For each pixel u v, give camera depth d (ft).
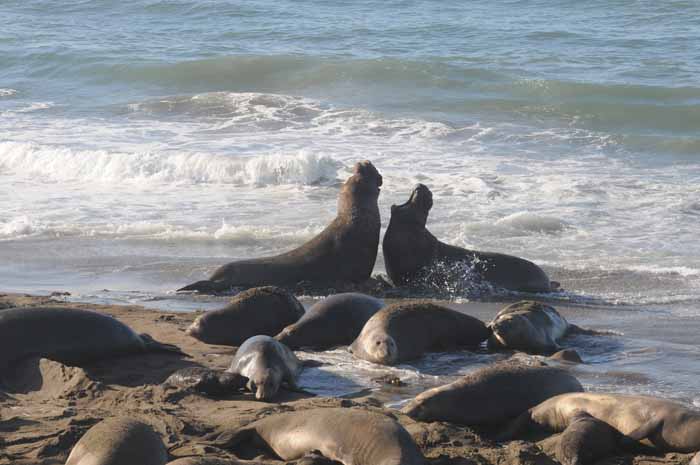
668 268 91.50
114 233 104.12
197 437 44.98
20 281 87.35
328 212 113.39
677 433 42.60
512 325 64.13
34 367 55.98
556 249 98.48
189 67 197.36
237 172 129.49
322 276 83.46
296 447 40.83
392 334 61.11
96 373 57.11
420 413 47.93
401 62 193.16
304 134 154.20
